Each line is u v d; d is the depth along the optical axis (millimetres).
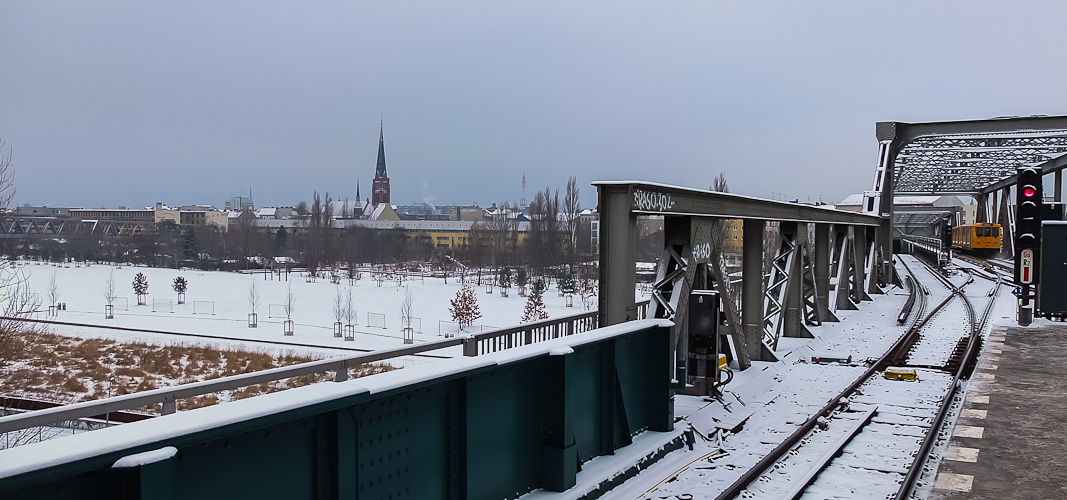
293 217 171875
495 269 82375
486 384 5688
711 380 10008
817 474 7316
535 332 9539
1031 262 18438
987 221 72938
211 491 3602
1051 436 8422
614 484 6809
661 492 6727
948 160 44781
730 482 7070
